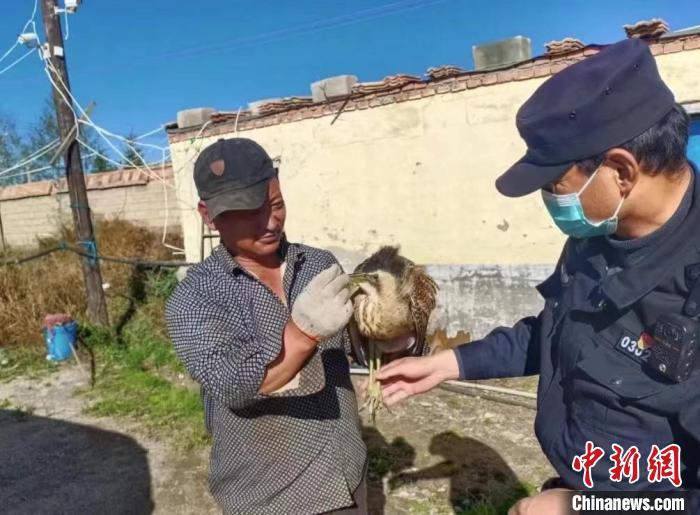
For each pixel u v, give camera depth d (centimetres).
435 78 654
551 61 579
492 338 203
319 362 171
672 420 128
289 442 203
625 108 127
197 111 865
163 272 947
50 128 2662
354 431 219
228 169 179
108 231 1143
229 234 192
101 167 1648
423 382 203
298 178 782
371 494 394
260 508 206
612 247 143
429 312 201
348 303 156
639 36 534
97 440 514
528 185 142
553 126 135
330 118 739
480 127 633
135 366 693
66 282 875
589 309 142
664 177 128
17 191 1443
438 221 679
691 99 518
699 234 125
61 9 733
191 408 566
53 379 668
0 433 538
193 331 181
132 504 414
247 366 156
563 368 153
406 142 686
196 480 441
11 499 429
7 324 791
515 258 635
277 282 210
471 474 411
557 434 155
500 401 531
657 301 127
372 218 729
